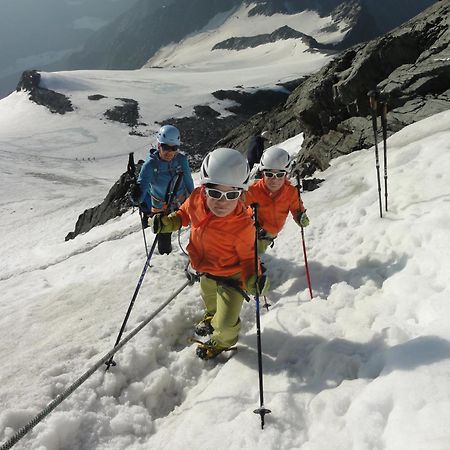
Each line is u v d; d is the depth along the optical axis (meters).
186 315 5.89
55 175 102.56
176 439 3.78
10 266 15.93
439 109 10.21
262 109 178.75
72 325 5.77
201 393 4.44
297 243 7.42
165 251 7.96
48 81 188.00
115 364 4.80
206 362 5.03
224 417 3.89
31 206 67.81
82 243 16.86
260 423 3.68
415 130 9.83
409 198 7.21
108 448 3.96
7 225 58.41
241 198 4.51
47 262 13.97
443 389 3.22
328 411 3.62
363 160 10.19
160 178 7.56
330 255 6.71
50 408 3.41
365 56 12.60
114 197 30.73
